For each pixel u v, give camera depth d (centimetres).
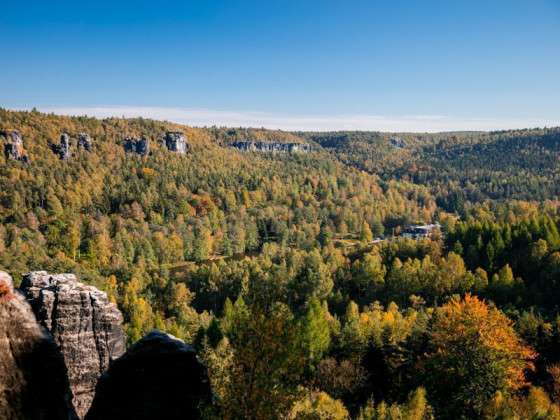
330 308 10812
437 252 12319
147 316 9412
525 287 9362
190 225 19512
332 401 3991
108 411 1944
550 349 5956
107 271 13750
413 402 3903
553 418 3897
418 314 7900
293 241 19750
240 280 12031
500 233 11944
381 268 12350
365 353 6066
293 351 1966
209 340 6544
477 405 4166
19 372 1634
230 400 1898
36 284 3562
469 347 4366
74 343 3334
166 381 2009
